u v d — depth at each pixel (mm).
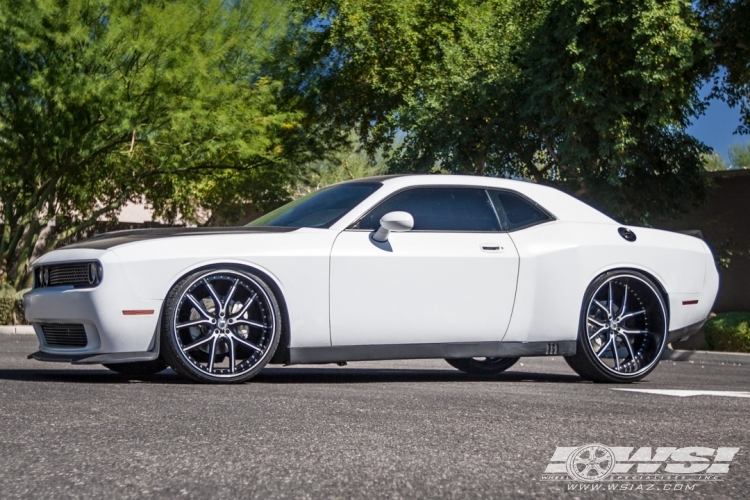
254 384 5117
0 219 22078
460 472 2609
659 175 15961
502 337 5793
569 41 14102
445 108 17625
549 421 3650
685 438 3297
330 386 5047
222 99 18641
